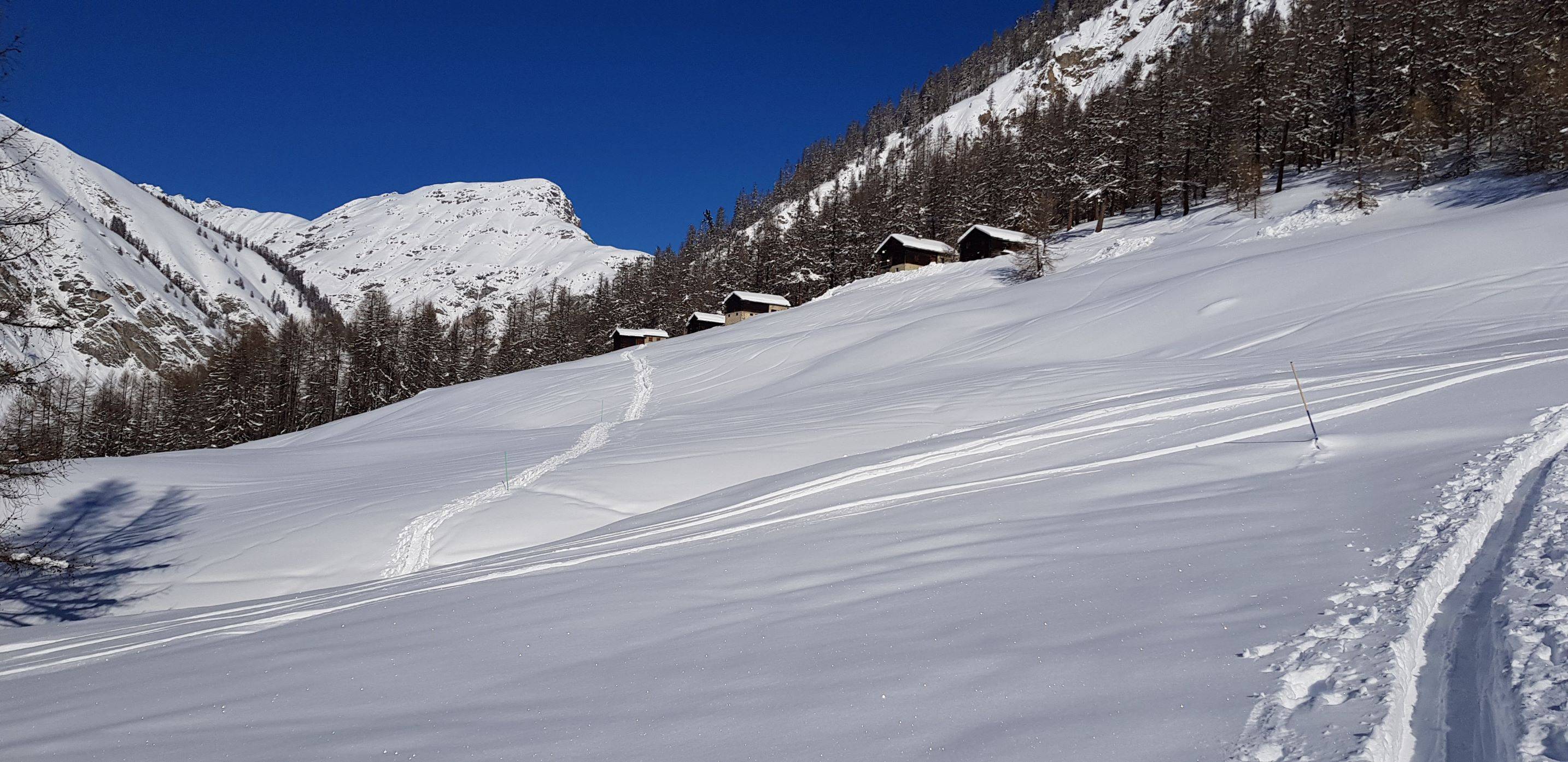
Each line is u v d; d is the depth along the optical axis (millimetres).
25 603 14008
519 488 17281
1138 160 73812
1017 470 10883
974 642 4414
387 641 6828
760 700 4059
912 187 103625
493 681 5254
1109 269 43781
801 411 23172
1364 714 2721
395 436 35469
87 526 17422
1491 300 20859
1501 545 4488
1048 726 3174
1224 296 28484
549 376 47375
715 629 5691
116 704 6008
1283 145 62094
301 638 7566
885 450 15180
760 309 83000
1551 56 44188
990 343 31812
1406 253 26953
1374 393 11555
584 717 4230
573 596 7508
